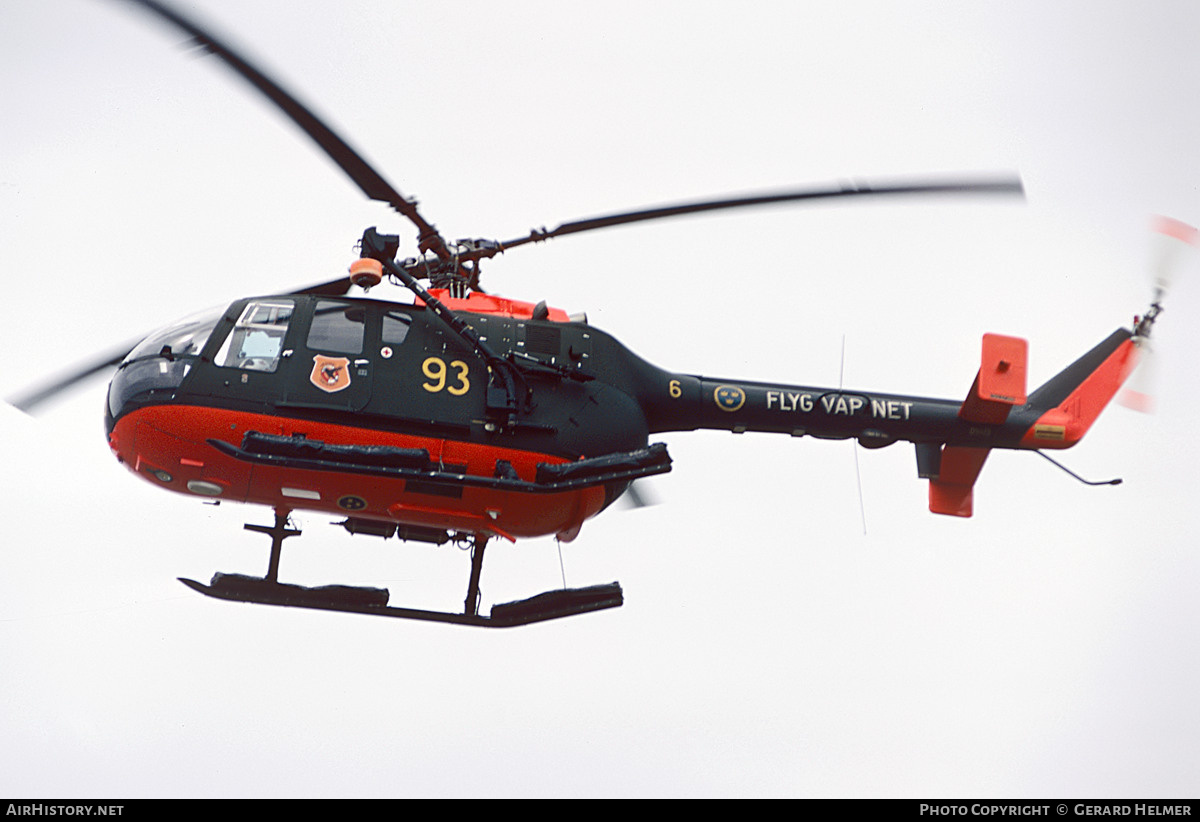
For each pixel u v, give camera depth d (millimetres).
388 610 37969
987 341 43250
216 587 37062
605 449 37594
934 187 34562
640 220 37000
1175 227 49125
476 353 36812
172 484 36250
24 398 38281
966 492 46531
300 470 34938
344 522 39188
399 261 39094
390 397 35375
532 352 37312
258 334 35688
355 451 34281
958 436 44312
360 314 36469
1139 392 47906
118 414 35344
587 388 37812
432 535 39312
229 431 34562
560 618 39062
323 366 35312
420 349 36344
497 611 38906
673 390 40312
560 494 36844
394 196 35281
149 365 35531
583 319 39312
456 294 39250
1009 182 34281
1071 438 46281
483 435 35906
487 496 36312
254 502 36688
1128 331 48500
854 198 35125
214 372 34938
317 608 37531
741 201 35594
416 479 34656
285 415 34719
